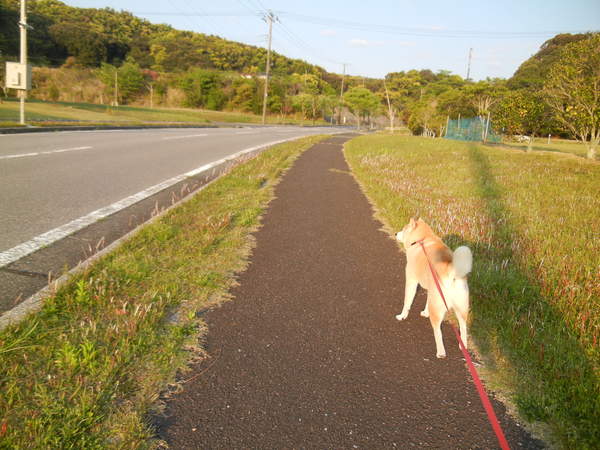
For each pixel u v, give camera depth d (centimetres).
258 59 12306
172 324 326
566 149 3272
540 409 261
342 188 997
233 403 249
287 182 1018
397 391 276
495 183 1126
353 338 338
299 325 350
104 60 8675
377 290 437
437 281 326
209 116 5906
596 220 718
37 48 7594
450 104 5547
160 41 10875
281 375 280
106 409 231
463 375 300
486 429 247
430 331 364
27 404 225
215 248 507
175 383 262
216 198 756
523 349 324
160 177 915
